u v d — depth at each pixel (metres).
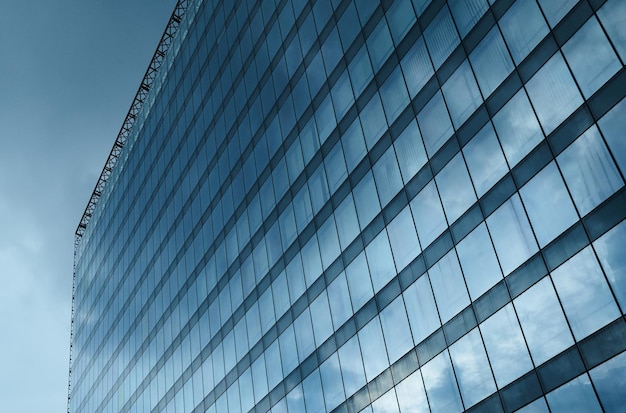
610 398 19.31
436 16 30.11
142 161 70.94
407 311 28.67
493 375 23.58
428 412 26.59
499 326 23.62
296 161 40.44
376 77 33.88
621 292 19.53
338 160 35.97
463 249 26.03
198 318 50.88
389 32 33.44
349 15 37.31
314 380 34.84
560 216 22.00
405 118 31.05
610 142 20.70
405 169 30.42
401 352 28.69
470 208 26.09
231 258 47.06
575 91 22.27
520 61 24.86
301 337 36.78
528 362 22.22
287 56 43.72
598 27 21.78
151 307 60.88
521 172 23.89
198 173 55.34
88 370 77.94
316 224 37.09
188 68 62.12
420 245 28.61
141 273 65.06
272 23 46.78
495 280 24.23
